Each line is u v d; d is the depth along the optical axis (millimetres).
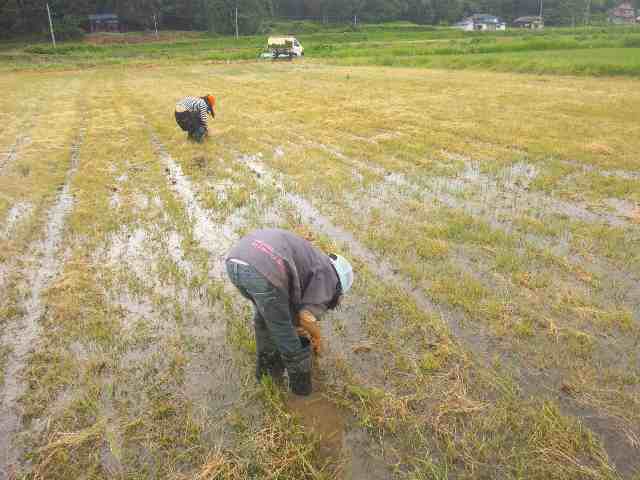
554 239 5930
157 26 84688
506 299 4699
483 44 41000
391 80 22125
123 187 8133
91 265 5500
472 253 5625
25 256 5805
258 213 6945
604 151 9312
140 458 3148
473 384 3672
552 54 31609
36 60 50281
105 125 13383
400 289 4855
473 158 9266
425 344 4090
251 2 85250
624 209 6773
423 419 3387
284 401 3568
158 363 3961
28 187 8141
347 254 5625
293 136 11438
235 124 12844
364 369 3857
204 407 3508
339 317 4473
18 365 3982
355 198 7375
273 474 2998
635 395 3516
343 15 102500
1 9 70312
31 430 3367
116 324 4445
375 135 11289
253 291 2992
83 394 3635
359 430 3332
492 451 3131
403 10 107312
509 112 13492
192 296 4910
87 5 79125
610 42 39062
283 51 41812
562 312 4484
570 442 3160
